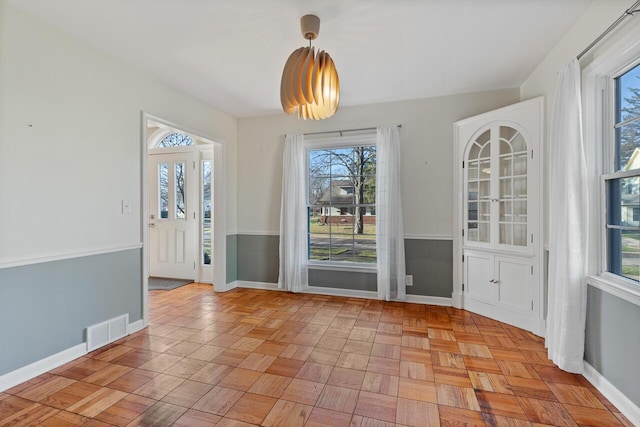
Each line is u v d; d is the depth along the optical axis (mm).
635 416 1627
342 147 4098
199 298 3895
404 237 3732
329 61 1899
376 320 3123
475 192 3369
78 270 2385
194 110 3619
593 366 2010
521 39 2398
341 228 4105
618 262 1904
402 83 3236
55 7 1999
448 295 3615
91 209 2482
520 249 2918
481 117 3236
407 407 1770
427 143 3652
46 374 2111
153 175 4852
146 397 1856
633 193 1781
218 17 2115
